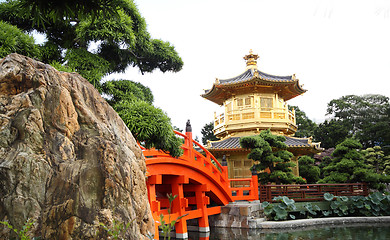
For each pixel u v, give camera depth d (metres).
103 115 5.55
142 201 5.57
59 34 10.93
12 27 7.98
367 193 18.89
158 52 11.83
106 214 4.65
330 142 37.72
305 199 17.58
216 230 14.85
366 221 16.83
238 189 16.58
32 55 8.27
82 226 4.50
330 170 20.56
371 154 30.20
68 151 4.85
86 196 4.66
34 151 4.67
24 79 4.92
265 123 22.69
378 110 42.72
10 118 4.70
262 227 14.97
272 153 17.36
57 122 4.89
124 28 9.34
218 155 23.02
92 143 4.99
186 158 12.55
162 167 11.53
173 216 12.06
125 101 9.35
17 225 4.40
